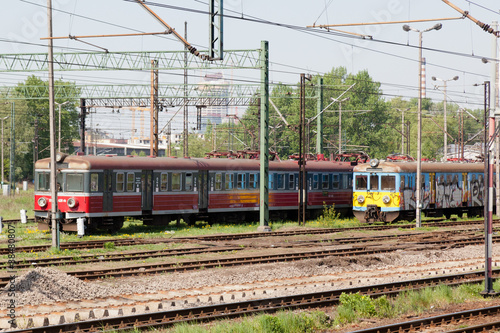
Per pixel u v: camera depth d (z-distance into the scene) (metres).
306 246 38.22
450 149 153.12
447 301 22.75
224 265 30.02
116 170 42.94
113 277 26.25
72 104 140.00
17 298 21.11
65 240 38.41
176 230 45.50
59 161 42.16
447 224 53.34
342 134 139.00
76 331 17.30
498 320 19.73
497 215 60.94
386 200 51.38
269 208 51.94
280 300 21.61
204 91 66.19
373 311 20.52
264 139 45.97
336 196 57.34
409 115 176.50
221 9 27.89
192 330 17.25
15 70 52.81
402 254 34.53
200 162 48.22
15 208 65.38
